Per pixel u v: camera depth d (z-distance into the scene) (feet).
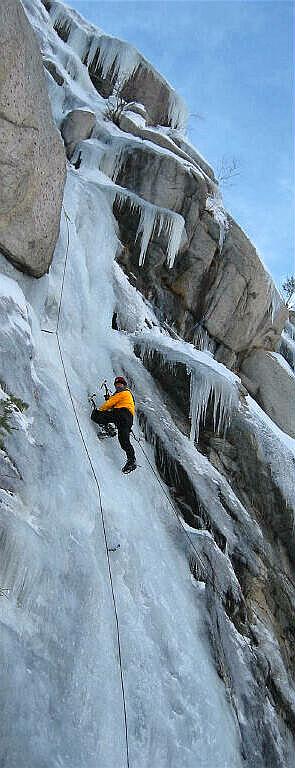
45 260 32.07
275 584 36.50
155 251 46.09
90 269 40.55
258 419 41.65
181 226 46.44
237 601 32.48
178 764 23.18
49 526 23.43
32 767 17.78
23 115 29.58
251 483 40.14
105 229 43.16
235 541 35.45
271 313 52.16
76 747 19.45
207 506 35.22
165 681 24.88
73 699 20.36
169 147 52.60
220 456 39.70
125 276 43.73
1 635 19.16
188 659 26.71
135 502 30.40
